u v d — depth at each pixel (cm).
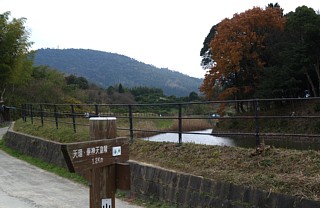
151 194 727
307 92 3234
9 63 2559
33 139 1405
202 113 2847
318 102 2752
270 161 611
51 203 739
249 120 2883
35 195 808
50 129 1447
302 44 3052
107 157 285
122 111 3016
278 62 3347
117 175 296
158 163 774
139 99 6856
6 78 2589
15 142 1586
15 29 2511
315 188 494
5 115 2848
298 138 1467
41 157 1297
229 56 3400
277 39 3456
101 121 292
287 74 3025
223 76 3588
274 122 2662
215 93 3766
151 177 735
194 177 637
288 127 2494
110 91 6353
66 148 245
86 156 262
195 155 740
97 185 283
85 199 776
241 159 653
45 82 3694
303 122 2433
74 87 4928
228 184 575
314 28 2842
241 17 3412
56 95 3606
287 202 495
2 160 1335
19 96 3216
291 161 591
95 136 291
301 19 3050
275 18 3378
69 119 2053
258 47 3453
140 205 718
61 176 1042
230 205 559
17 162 1298
